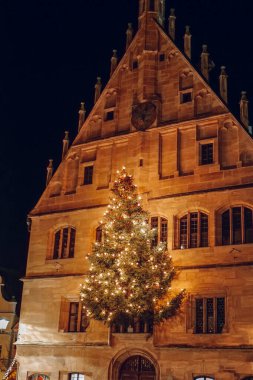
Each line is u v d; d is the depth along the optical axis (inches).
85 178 1494.8
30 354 1395.2
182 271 1245.1
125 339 1270.9
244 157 1262.3
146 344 1240.8
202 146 1338.6
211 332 1184.2
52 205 1513.3
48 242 1478.8
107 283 1213.7
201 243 1259.8
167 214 1315.2
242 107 1341.0
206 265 1221.7
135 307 1182.9
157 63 1482.5
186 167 1339.8
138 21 1574.8
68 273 1413.6
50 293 1419.8
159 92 1451.8
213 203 1261.1
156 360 1219.2
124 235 1231.5
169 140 1386.6
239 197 1232.8
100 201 1434.5
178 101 1405.0
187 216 1294.3
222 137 1310.3
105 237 1285.7
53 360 1357.0
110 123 1498.5
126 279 1199.6
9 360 1815.9
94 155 1501.0
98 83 1576.0
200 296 1214.9
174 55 1460.4
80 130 1546.5
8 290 1952.5
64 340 1355.8
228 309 1170.0
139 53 1520.7
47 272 1446.9
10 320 1867.6
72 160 1537.9
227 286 1184.8
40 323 1403.8
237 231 1224.8
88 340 1323.8
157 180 1357.0
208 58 1433.3
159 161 1374.3
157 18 1541.6
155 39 1507.1
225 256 1211.2
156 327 1232.8
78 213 1454.2
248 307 1148.5
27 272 1476.4
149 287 1192.8
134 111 1451.8
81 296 1273.4
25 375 1379.2
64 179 1521.9
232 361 1134.4
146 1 1562.5
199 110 1369.3
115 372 1272.1
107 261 1235.2
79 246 1423.5
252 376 1107.9
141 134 1411.2
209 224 1254.3
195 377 1167.0
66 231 1475.1
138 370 1258.0
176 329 1211.9
